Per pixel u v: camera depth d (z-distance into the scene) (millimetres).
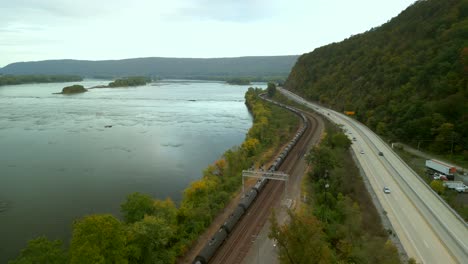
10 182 96188
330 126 146875
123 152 129000
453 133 106938
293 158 108125
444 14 158875
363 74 186250
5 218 74938
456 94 112312
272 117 178375
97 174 103875
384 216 68000
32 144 138000
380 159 104062
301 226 40156
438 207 71875
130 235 49781
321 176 85438
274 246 57594
